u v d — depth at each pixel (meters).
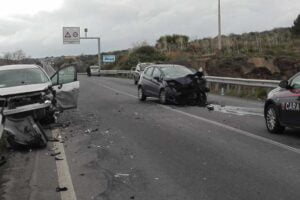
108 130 13.13
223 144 10.56
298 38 52.25
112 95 26.34
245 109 17.70
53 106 13.90
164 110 17.89
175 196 6.77
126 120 15.24
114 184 7.51
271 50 41.22
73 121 15.18
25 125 10.96
